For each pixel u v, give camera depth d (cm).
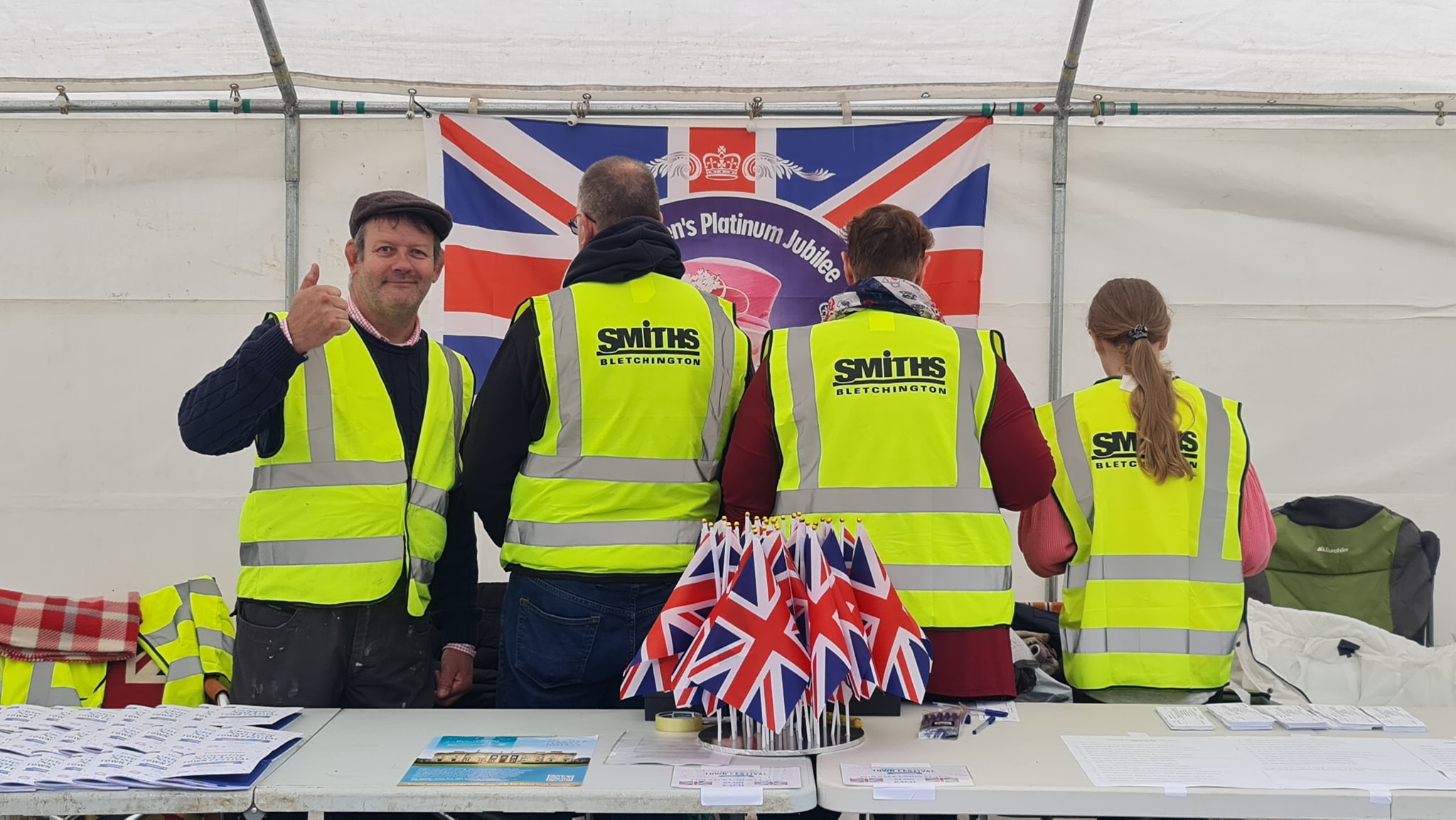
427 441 283
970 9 369
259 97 399
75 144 389
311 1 365
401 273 271
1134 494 269
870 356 249
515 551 260
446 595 296
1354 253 394
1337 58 375
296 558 264
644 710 236
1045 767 196
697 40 379
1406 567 374
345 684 267
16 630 312
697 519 264
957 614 241
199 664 316
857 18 374
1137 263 397
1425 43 367
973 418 248
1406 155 393
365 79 387
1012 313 396
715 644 202
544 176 394
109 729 218
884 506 244
